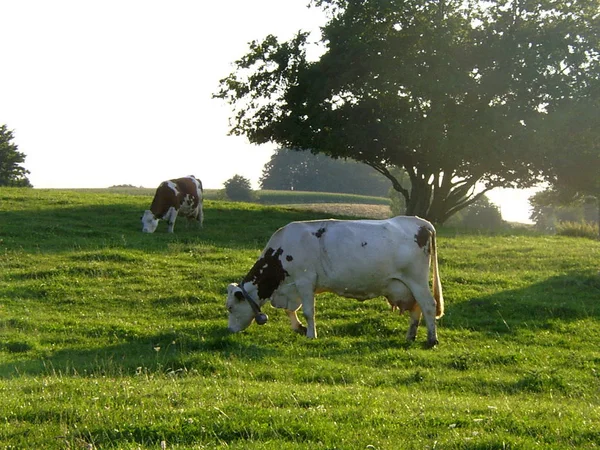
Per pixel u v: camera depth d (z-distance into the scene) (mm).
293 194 113688
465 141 35625
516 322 16969
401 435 8445
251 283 15250
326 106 38562
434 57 36969
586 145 36000
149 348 14242
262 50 41281
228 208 36625
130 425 8547
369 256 14586
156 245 25172
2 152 78188
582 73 36750
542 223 105875
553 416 9398
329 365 12680
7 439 8281
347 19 38906
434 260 14883
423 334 15680
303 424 8570
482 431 8555
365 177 139625
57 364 12930
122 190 80000
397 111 37750
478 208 85812
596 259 24109
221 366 12328
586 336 15977
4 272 20500
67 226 28188
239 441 8109
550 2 38062
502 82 36375
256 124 41406
